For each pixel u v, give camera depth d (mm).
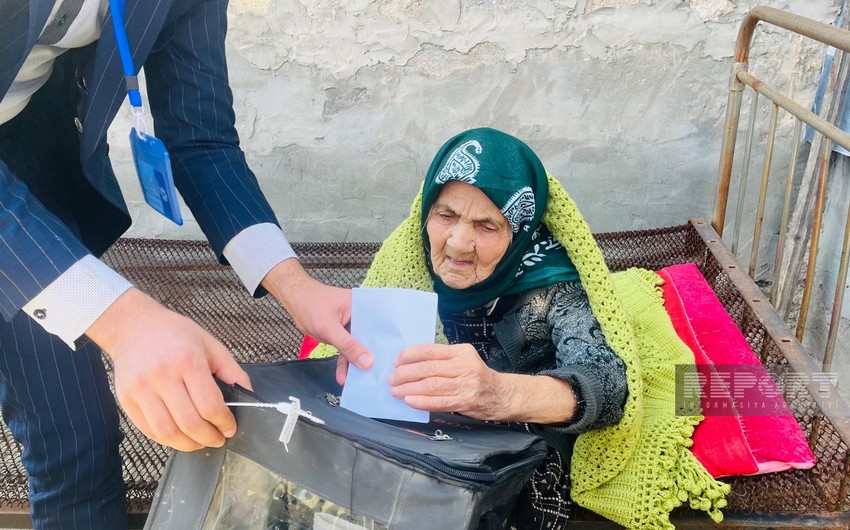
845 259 1705
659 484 1493
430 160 2520
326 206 2604
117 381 876
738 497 1578
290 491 1018
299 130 2486
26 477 1686
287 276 1323
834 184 2289
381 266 1777
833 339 1776
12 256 916
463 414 1237
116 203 1287
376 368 1220
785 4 2279
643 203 2553
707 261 2307
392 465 975
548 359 1562
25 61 1070
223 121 1388
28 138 1204
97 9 1089
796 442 1652
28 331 1231
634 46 2340
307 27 2348
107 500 1446
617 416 1393
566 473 1528
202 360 899
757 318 1949
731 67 2350
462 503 952
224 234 1335
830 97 2195
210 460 1043
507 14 2312
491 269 1445
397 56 2381
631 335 1461
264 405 960
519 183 1383
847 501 1563
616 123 2441
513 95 2420
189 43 1324
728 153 2283
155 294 2342
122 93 1111
